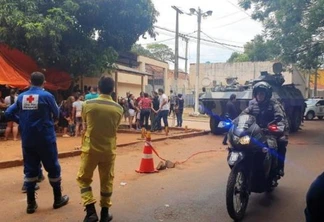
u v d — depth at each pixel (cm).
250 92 1574
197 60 2917
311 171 885
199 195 659
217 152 1152
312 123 2645
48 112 550
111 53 1739
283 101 1666
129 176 798
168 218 538
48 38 1461
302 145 1354
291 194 682
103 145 489
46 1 1583
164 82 3925
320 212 220
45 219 525
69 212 554
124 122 2023
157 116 1656
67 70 1705
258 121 619
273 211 585
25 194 646
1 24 1455
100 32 1786
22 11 1472
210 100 1669
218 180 774
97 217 507
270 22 1727
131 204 601
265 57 1859
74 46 1644
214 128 1683
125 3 1722
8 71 1455
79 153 1035
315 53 1669
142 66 3238
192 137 1570
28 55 1570
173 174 827
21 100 542
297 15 1559
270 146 572
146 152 841
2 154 981
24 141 541
